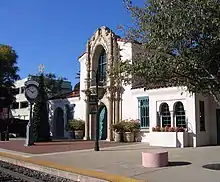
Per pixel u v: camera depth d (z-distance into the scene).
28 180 12.19
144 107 26.36
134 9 11.05
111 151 19.36
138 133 26.64
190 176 10.80
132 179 10.52
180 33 9.38
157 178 10.68
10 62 46.91
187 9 9.07
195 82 11.05
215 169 11.95
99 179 10.90
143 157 13.36
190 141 21.56
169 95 23.23
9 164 17.02
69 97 34.97
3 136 33.34
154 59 10.16
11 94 46.09
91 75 31.61
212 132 22.67
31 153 19.59
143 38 11.18
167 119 23.47
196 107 21.70
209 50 9.85
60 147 23.03
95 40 31.23
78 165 14.08
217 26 8.99
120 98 28.58
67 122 35.19
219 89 10.67
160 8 9.97
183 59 9.86
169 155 16.42
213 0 8.89
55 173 13.29
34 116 29.30
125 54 26.47
